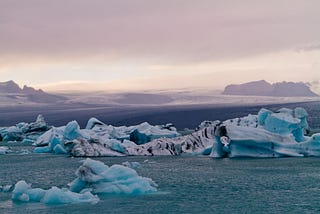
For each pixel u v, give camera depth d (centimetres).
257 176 5256
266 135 7044
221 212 3528
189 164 6506
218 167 6100
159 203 3784
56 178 5438
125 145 8294
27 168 6469
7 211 3519
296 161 6544
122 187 4100
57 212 3462
